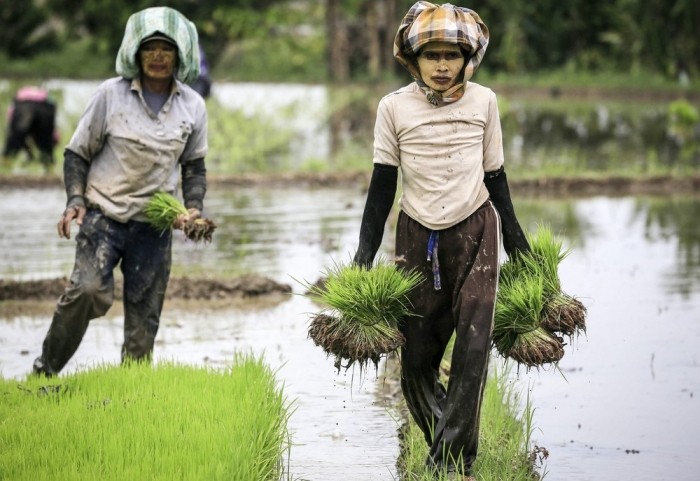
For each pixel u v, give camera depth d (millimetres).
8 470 10508
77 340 14469
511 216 11711
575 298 11766
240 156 41688
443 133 11398
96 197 14320
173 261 23922
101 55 92750
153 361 15109
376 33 89000
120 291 20625
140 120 14219
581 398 15109
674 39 83562
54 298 20734
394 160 11594
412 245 11602
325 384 15727
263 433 12133
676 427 13938
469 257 11438
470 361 11219
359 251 11672
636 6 84500
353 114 65000
